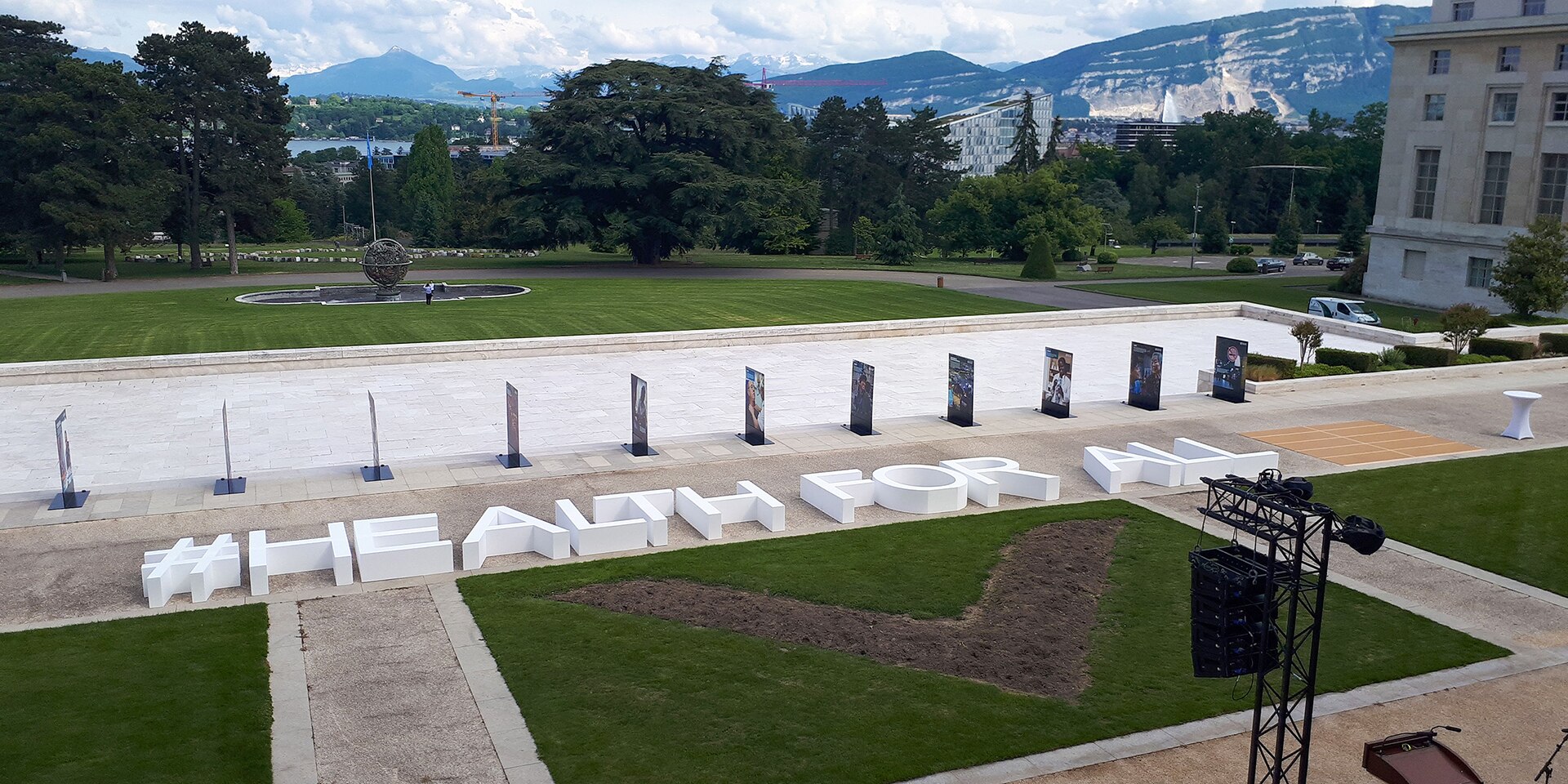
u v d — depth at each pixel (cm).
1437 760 1162
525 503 2477
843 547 2219
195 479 2641
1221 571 1239
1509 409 3700
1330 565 2166
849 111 14188
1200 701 1573
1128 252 13962
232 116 8194
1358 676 1666
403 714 1498
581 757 1386
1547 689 1638
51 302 5975
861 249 11900
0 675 1588
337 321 5088
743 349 4753
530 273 8275
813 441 3105
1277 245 13462
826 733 1455
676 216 9094
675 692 1569
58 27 8962
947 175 14875
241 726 1452
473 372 4116
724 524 2377
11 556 2108
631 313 5550
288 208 14550
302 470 2720
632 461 2850
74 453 2936
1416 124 7281
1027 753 1416
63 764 1340
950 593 1966
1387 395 3909
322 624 1805
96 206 7594
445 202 14250
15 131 7425
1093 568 2106
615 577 2036
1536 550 2269
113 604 1884
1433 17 7244
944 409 3603
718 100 9288
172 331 4766
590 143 8762
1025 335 5306
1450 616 1923
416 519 2200
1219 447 3122
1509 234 6688
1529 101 6550
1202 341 5197
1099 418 3453
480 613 1850
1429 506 2562
